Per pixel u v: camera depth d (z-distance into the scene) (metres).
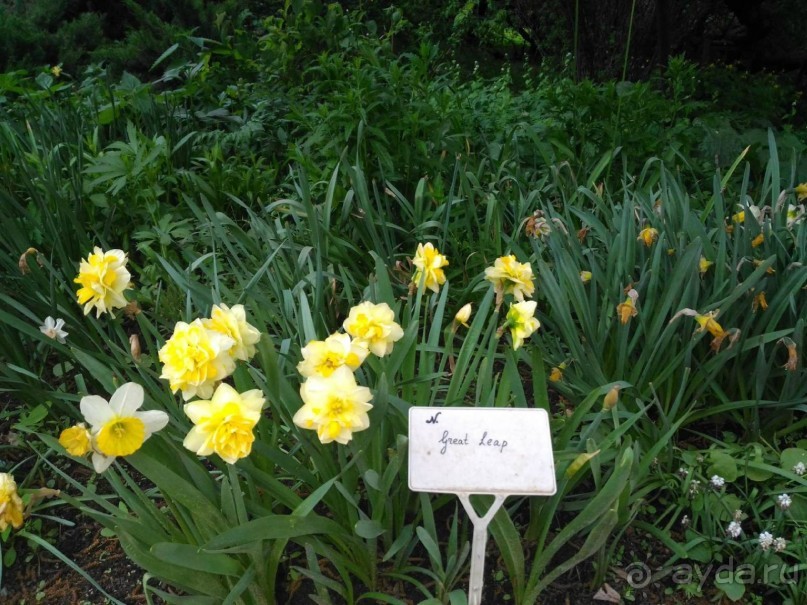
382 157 1.76
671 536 1.12
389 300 1.06
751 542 1.05
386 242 1.57
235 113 2.26
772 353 1.16
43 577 1.09
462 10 4.09
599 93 2.05
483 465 0.83
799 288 1.21
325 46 2.24
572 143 1.93
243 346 0.84
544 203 1.75
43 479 1.23
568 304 1.31
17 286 1.39
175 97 2.16
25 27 2.99
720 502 1.09
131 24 3.50
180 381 0.77
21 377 1.30
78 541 1.14
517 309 0.96
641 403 1.12
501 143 1.97
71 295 1.40
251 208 1.86
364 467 0.92
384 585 1.04
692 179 1.96
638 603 1.03
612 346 1.31
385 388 0.84
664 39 3.06
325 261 1.53
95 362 0.96
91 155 1.86
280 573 1.06
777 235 1.30
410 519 1.10
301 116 1.92
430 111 1.88
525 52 4.48
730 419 1.32
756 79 3.45
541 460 0.82
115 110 1.99
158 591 0.91
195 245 1.76
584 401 1.02
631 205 1.31
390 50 2.31
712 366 1.20
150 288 1.59
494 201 1.58
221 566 0.86
